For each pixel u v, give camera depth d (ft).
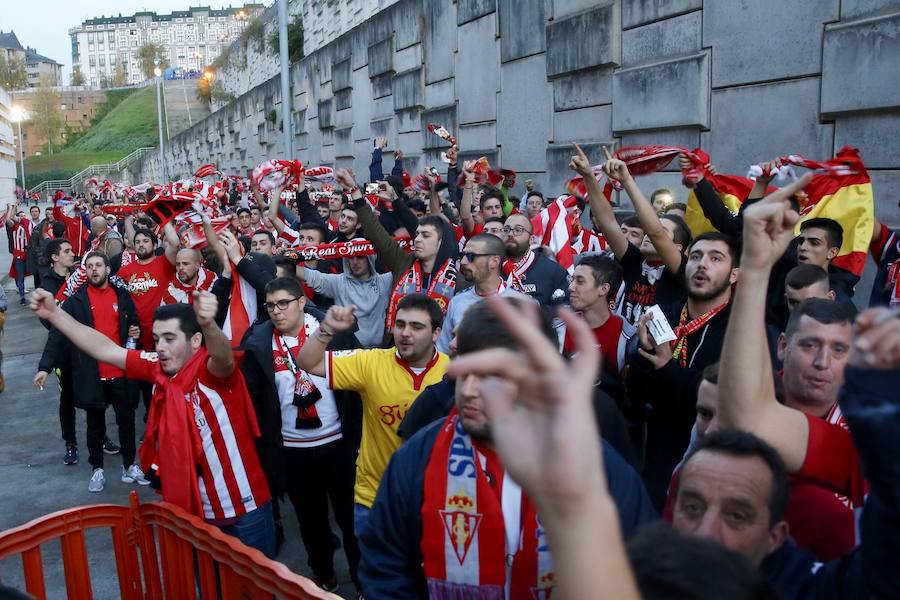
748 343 5.98
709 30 24.54
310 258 19.12
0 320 19.39
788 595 5.53
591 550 2.76
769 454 5.73
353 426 14.05
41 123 366.22
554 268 17.74
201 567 10.00
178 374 11.57
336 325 10.79
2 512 19.21
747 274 5.89
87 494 20.29
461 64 43.88
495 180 30.32
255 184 25.81
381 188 22.09
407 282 17.56
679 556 3.52
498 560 6.56
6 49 538.88
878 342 3.58
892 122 18.94
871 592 3.91
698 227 17.97
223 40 609.01
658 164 16.37
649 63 27.48
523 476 2.80
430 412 9.67
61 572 16.08
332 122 73.51
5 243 107.76
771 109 22.38
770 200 5.73
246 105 115.85
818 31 20.74
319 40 91.97
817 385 7.77
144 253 22.89
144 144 305.32
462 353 6.39
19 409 28.37
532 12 35.42
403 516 6.96
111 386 20.52
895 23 18.42
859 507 6.38
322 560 14.74
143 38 613.11
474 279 14.71
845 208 15.40
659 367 10.36
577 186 18.84
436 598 6.75
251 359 13.09
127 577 11.02
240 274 16.74
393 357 11.66
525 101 36.73
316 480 14.30
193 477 11.38
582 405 2.74
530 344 2.75
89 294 20.47
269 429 13.12
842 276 14.93
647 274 15.19
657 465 10.86
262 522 12.23
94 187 78.59
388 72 57.21
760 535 5.58
